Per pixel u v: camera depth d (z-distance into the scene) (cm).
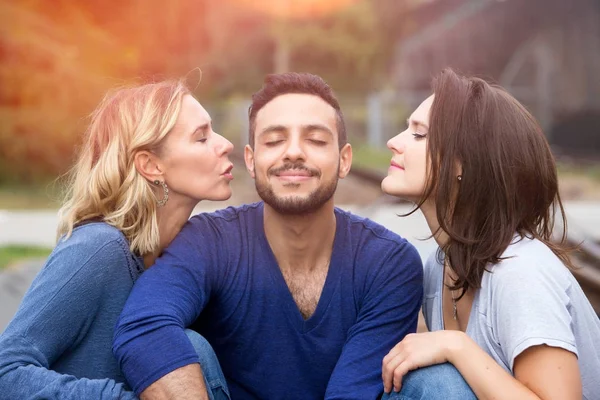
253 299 246
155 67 2030
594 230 876
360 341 244
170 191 253
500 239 228
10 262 669
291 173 240
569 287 223
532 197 237
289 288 250
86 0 1892
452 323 254
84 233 232
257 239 249
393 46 2992
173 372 212
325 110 246
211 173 253
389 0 2952
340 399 235
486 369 214
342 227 255
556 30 2662
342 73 2928
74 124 1755
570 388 209
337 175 249
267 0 2673
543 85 2719
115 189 242
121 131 246
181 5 2161
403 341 228
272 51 2825
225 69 2742
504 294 220
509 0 2717
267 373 248
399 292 250
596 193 1394
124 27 1967
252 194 1266
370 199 1169
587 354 228
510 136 234
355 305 249
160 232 254
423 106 252
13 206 1289
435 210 251
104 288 229
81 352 229
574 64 2605
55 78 1750
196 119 252
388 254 252
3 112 1731
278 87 249
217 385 228
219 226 251
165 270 235
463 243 233
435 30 3091
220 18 2544
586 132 2555
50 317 220
